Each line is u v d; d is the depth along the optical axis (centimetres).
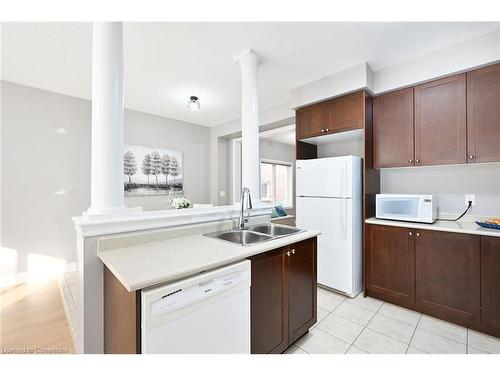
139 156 400
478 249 191
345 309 228
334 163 260
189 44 212
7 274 287
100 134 140
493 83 198
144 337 93
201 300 109
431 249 214
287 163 668
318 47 218
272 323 152
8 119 290
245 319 128
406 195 237
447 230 205
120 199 145
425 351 168
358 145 303
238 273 125
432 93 228
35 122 307
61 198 324
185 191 461
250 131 227
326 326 199
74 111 336
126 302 105
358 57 235
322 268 269
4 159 288
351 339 181
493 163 213
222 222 196
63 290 270
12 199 292
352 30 194
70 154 332
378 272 246
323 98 276
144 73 266
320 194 272
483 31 195
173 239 164
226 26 187
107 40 142
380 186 292
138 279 96
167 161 434
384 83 254
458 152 213
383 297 244
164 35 198
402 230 231
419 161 235
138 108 388
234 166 512
